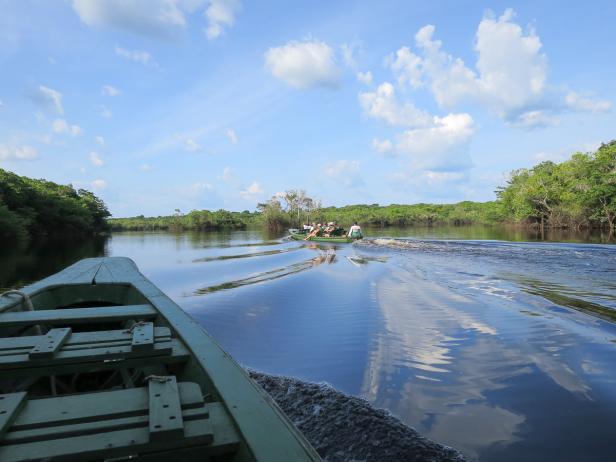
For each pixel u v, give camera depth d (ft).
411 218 262.06
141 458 5.65
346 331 21.08
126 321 14.93
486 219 234.17
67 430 5.89
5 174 166.81
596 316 23.18
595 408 12.78
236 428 6.34
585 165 163.22
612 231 144.25
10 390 10.51
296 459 5.51
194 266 51.26
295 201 234.58
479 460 10.40
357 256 58.75
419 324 22.13
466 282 35.04
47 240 151.64
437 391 14.28
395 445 10.82
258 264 51.72
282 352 18.15
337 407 12.86
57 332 10.37
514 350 17.88
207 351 9.68
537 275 38.83
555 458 10.43
